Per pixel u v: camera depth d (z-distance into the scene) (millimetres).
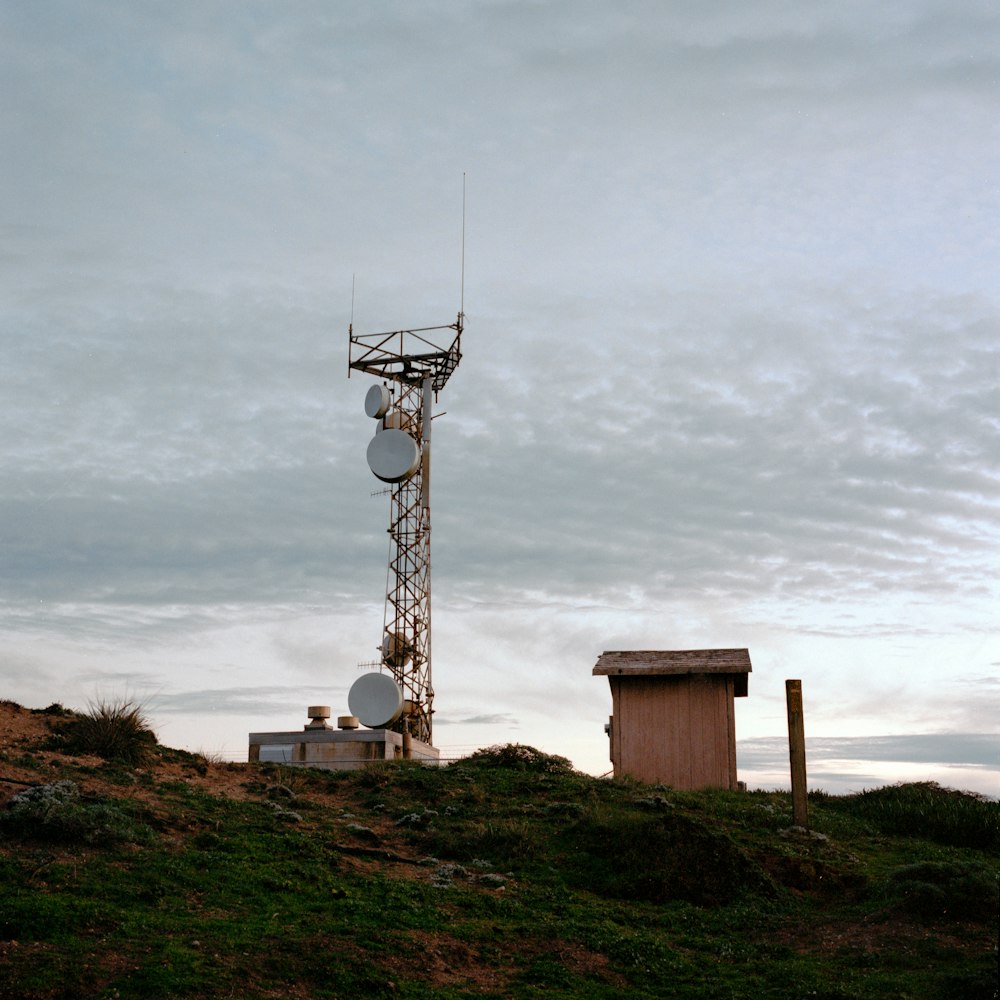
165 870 17172
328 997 14125
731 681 31016
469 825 22719
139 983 13500
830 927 18203
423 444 42469
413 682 39875
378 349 43594
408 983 14852
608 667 31453
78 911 15039
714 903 19406
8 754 21984
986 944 16875
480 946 16531
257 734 35125
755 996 15367
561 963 16203
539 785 26625
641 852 20641
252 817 21297
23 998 12852
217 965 14273
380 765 29219
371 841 21500
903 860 21938
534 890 19375
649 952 16828
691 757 30578
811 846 22391
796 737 24453
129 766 23328
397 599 40688
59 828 17656
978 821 24531
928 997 15211
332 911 16781
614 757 30984
